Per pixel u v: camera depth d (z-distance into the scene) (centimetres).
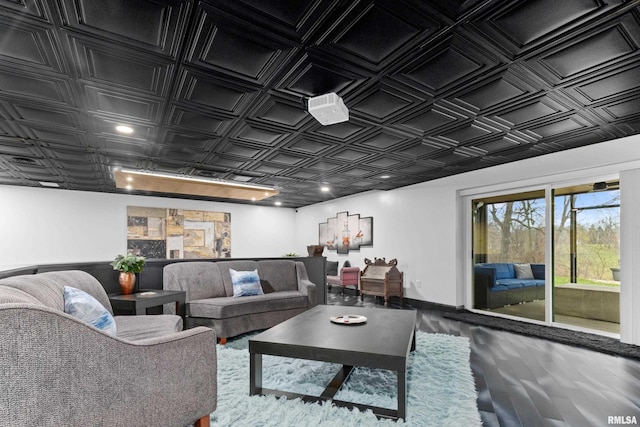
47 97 234
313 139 332
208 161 421
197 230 761
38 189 604
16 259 580
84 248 636
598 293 424
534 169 423
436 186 555
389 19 155
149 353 137
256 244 851
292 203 837
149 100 240
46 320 109
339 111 221
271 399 212
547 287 431
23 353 104
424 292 566
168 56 184
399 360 192
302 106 251
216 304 354
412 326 259
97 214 652
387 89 225
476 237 532
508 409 212
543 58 187
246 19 155
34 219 598
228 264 433
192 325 362
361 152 379
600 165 383
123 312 324
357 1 144
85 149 366
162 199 721
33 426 105
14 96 232
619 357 310
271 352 216
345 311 319
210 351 163
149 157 400
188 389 152
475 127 296
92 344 120
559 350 330
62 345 112
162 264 398
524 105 250
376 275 606
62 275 236
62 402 111
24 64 190
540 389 242
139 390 133
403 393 191
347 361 201
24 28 158
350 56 186
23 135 318
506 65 194
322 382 246
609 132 308
